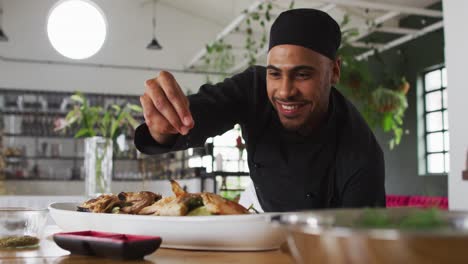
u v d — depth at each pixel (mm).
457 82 4246
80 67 10461
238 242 838
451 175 4289
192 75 11000
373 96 6297
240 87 1417
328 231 447
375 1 7594
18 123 10125
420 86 8594
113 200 1023
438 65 8164
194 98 1326
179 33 11008
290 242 516
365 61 8625
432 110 8406
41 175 10117
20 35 10148
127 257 740
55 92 10281
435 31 8148
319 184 1318
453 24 4289
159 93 969
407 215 499
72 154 10383
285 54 1099
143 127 1060
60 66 10352
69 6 3914
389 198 7234
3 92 10078
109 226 904
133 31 10781
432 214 469
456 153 4242
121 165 10180
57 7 3920
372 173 1273
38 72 10219
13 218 910
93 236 811
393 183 9156
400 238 403
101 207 1007
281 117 1190
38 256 799
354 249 432
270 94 1170
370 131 1374
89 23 3934
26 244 902
